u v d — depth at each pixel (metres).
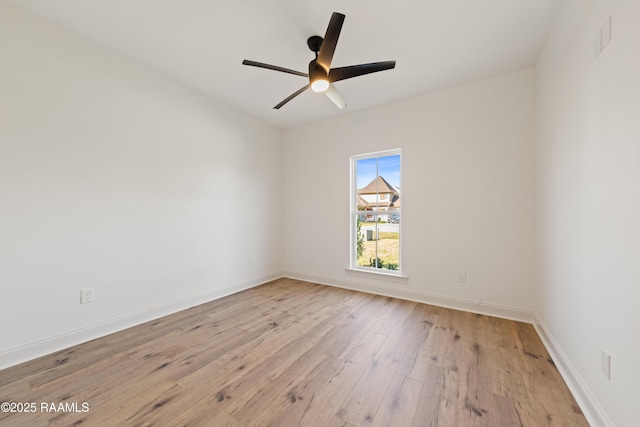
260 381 1.62
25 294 1.83
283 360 1.85
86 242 2.12
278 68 2.05
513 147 2.56
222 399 1.46
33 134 1.86
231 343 2.09
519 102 2.52
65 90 2.01
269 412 1.36
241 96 3.12
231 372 1.71
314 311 2.78
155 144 2.59
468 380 1.62
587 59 1.41
